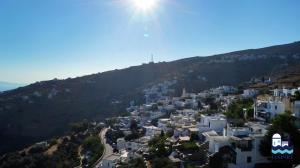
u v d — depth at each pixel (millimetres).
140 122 143625
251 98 113250
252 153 56625
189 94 193000
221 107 120562
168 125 110500
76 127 153125
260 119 80438
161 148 73438
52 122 193000
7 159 116812
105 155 99500
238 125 71375
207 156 61000
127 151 95312
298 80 141625
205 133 74625
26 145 158750
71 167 97125
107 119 169750
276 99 87875
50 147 129750
